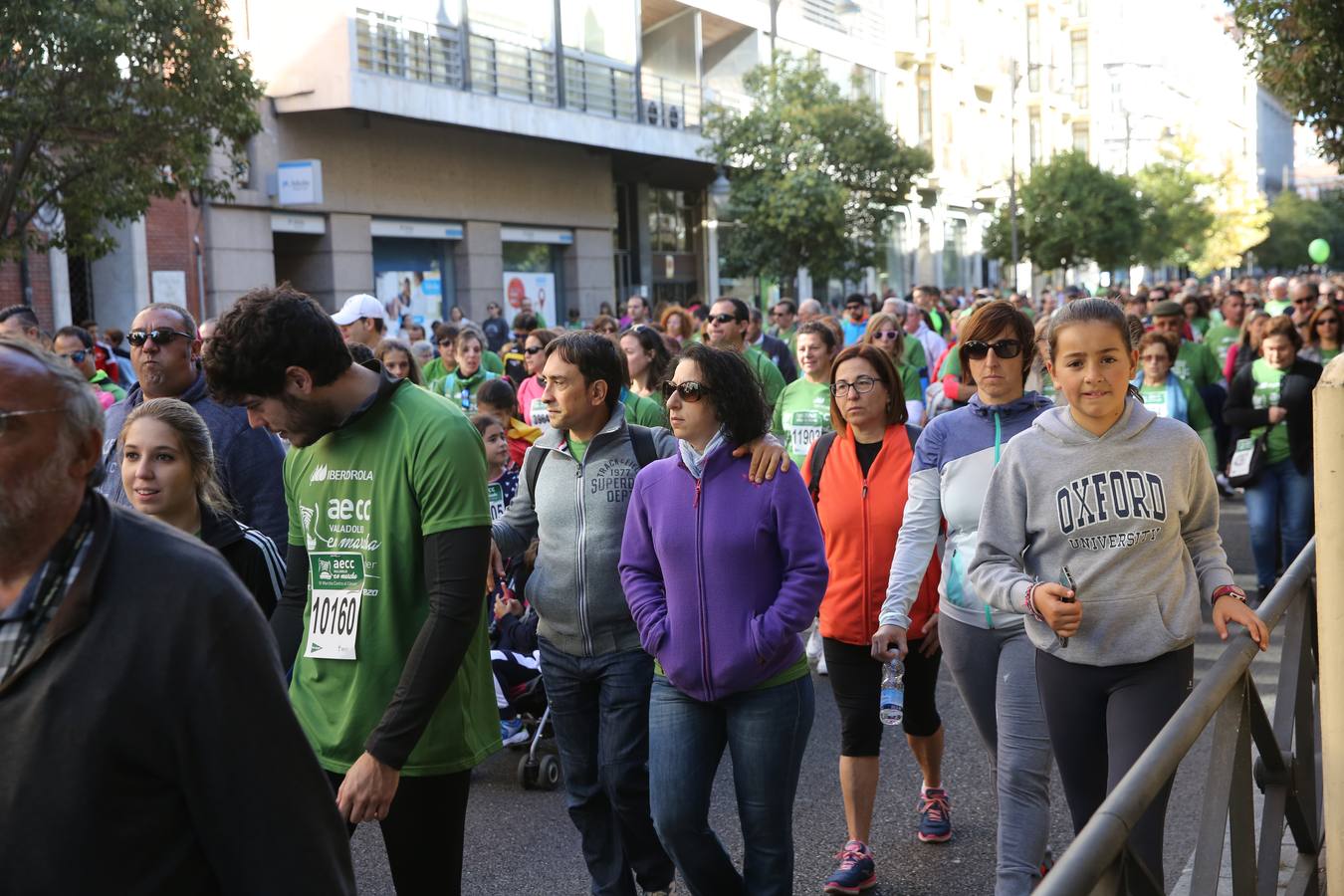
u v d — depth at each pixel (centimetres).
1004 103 5628
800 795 585
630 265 3338
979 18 5338
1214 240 6594
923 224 4859
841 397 488
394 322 2539
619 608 430
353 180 2398
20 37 1210
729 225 3566
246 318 327
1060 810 555
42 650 182
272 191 2205
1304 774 402
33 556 187
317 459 350
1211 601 349
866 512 476
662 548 388
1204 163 6669
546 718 612
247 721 188
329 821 200
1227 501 1384
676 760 390
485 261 2720
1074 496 354
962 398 571
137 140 1334
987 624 424
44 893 183
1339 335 931
